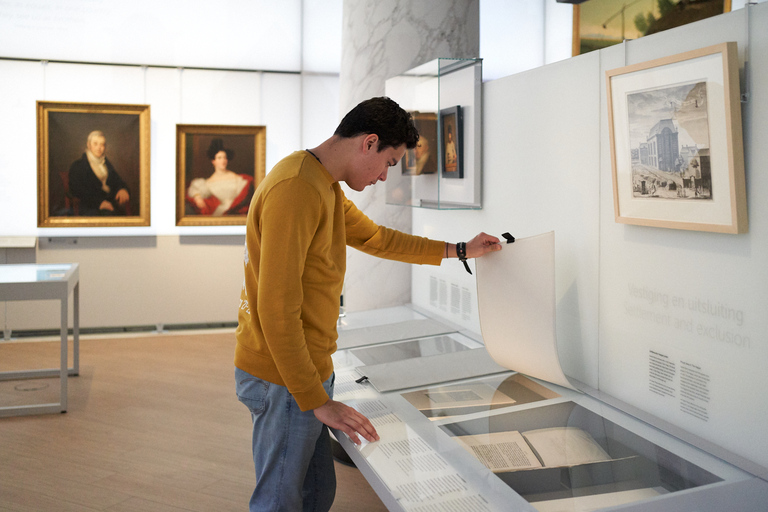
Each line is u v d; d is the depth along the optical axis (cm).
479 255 244
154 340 577
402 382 245
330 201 173
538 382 246
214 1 617
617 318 224
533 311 231
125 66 601
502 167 291
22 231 589
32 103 582
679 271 194
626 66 201
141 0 600
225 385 446
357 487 291
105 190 600
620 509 146
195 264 624
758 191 165
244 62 630
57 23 583
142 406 402
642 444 183
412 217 404
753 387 171
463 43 425
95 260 602
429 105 321
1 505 274
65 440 347
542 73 257
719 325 181
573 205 244
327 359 188
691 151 180
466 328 337
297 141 647
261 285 161
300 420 180
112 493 287
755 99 164
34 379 458
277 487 185
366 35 427
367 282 439
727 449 181
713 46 167
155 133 614
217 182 626
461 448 181
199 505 276
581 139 236
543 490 155
